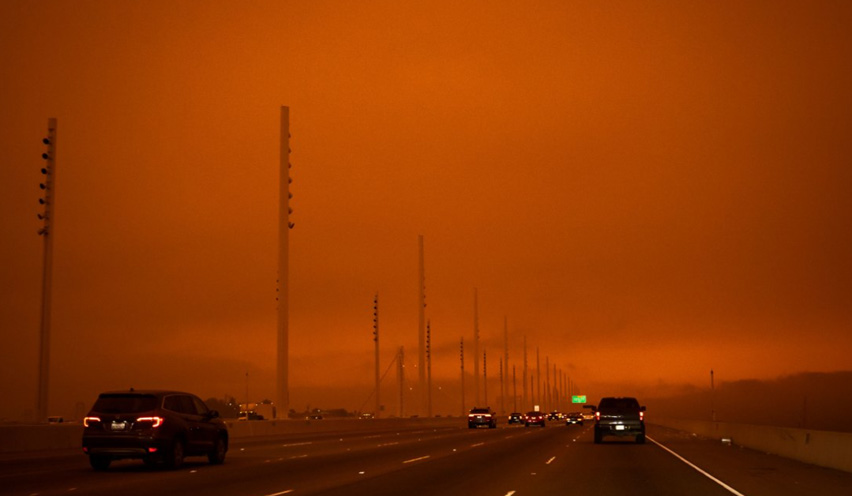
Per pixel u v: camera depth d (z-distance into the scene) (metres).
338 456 41.91
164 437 32.28
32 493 24.50
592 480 28.77
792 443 40.53
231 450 47.50
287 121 73.31
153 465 35.69
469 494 24.39
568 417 124.69
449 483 27.69
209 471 32.50
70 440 48.28
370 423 96.31
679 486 26.84
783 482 28.25
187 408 34.75
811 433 37.75
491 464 36.25
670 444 55.00
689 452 45.53
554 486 26.73
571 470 33.00
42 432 46.19
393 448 49.75
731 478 29.69
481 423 101.75
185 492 24.84
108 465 33.47
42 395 50.06
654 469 33.56
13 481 28.11
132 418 32.00
